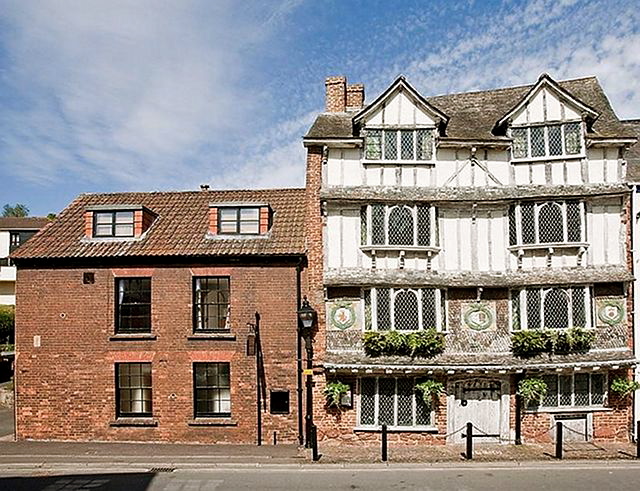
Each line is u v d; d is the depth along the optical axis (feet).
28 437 49.78
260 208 52.85
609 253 49.21
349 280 49.03
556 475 39.22
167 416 49.19
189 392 49.19
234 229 52.95
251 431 48.73
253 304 49.80
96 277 50.62
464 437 47.67
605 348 48.44
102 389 49.78
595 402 49.14
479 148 51.44
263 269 50.08
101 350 50.03
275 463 42.29
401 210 50.72
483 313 49.96
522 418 48.80
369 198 49.85
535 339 47.62
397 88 51.67
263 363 49.21
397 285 49.29
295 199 58.95
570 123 50.65
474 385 49.49
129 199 60.64
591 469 40.63
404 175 51.49
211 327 50.62
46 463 42.27
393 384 49.47
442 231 51.03
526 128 51.37
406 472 40.24
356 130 52.54
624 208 49.19
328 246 50.42
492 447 47.50
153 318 50.01
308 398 48.60
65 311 50.55
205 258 50.01
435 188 51.11
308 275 50.03
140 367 50.29
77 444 48.26
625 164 50.29
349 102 59.41
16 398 50.16
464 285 49.29
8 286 115.75
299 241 51.26
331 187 51.16
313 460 43.14
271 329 49.47
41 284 50.85
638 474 39.32
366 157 51.49
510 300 49.93
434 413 49.08
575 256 49.47
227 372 49.83
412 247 49.90
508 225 50.60
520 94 58.80
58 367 50.16
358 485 37.06
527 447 47.32
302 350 49.16
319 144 51.34
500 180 51.42
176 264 50.29
